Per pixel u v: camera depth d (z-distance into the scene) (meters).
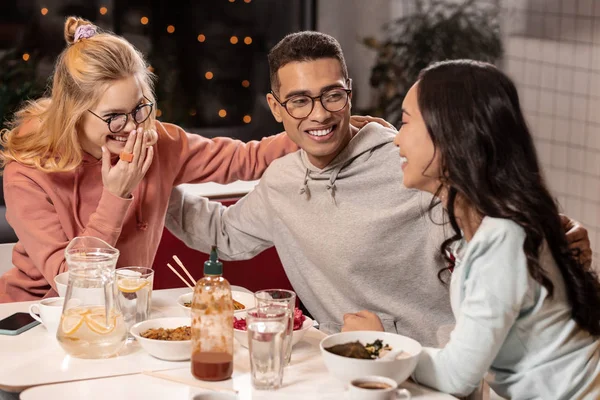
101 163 2.26
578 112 4.24
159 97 4.67
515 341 1.50
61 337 1.63
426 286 2.10
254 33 4.85
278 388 1.50
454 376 1.46
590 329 1.53
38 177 2.19
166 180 2.35
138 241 2.29
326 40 1.99
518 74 4.51
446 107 1.48
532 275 1.44
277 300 1.61
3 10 4.12
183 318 1.76
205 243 2.42
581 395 1.49
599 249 4.19
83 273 1.63
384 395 1.35
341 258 2.10
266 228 2.27
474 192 1.47
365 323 1.67
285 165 2.21
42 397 1.44
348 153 2.10
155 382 1.53
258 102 4.86
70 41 2.23
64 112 2.13
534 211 1.46
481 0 4.58
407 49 4.77
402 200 2.06
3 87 4.06
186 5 4.67
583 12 4.16
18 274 2.35
